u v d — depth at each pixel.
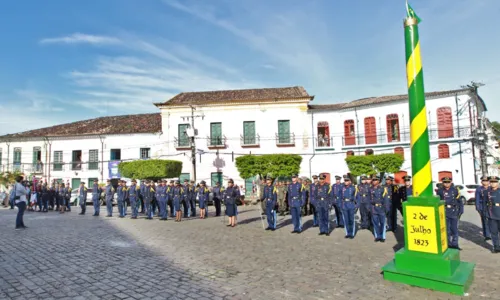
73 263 7.48
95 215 18.69
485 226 10.17
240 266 7.27
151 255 8.33
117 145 34.91
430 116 27.97
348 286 5.89
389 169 24.77
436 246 5.98
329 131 31.59
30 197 22.73
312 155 31.58
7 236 11.11
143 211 20.03
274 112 32.19
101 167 34.94
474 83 26.02
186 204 17.50
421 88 6.49
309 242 10.16
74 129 37.62
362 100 33.34
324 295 5.46
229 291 5.65
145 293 5.53
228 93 35.66
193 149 29.25
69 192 21.84
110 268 7.07
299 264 7.44
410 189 11.70
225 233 11.92
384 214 10.35
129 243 9.94
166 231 12.41
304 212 17.80
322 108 31.52
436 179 27.44
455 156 26.78
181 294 5.49
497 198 8.62
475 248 9.19
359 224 13.89
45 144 36.75
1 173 35.09
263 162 25.81
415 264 6.07
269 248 9.23
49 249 8.99
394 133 28.95
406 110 28.20
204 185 17.59
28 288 5.77
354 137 30.62
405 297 5.34
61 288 5.77
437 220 5.98
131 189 17.31
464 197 23.31
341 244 9.84
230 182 13.95
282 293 5.56
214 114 32.78
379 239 10.43
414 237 6.21
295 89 34.94
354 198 11.05
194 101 33.06
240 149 32.22
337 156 31.12
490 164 33.47
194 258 8.02
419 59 6.51
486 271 6.84
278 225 14.03
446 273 5.75
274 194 12.80
